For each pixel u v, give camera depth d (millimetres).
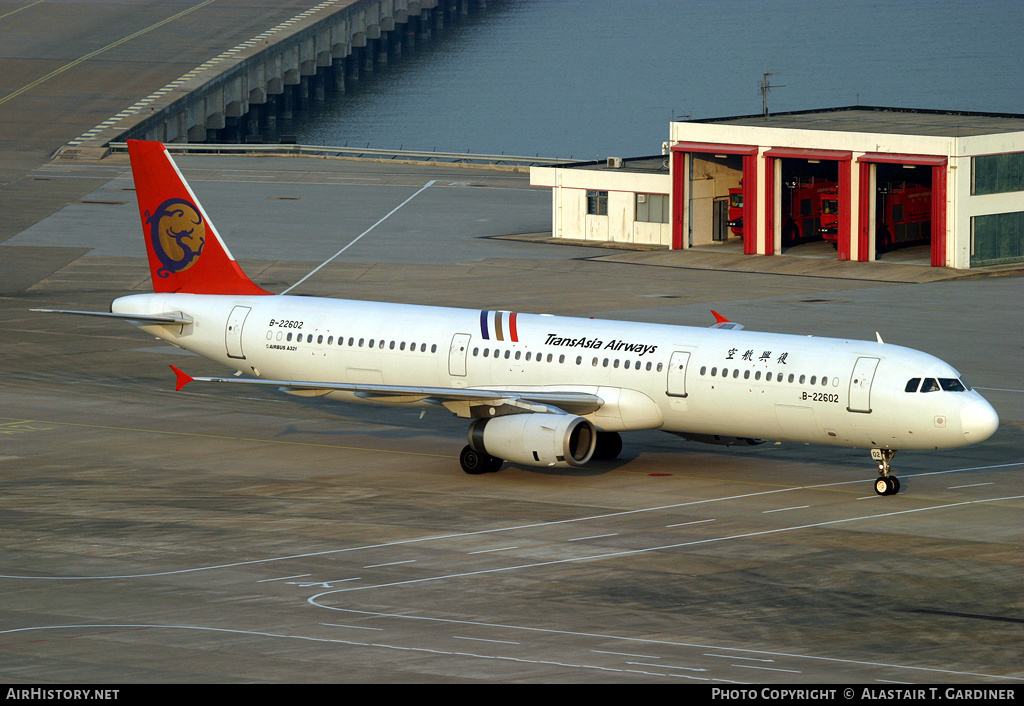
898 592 148875
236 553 166375
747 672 123125
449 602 146500
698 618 140500
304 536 173500
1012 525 175000
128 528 177625
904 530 173250
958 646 131125
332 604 146000
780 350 192500
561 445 191750
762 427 193375
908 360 184750
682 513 182750
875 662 126375
